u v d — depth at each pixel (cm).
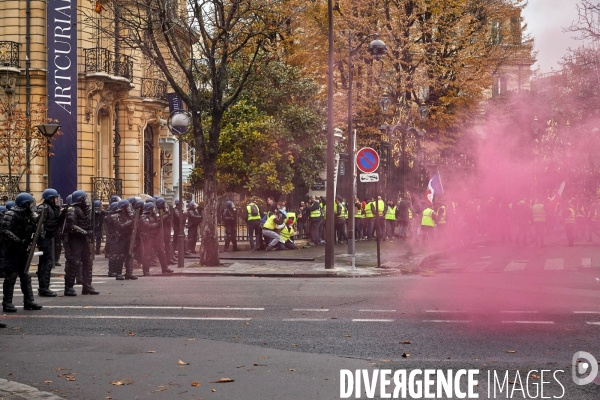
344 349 882
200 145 2125
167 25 2133
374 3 3866
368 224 3234
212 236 2119
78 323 1095
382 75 3838
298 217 2998
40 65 3103
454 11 3909
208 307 1239
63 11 3030
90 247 1463
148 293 1452
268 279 1772
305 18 3603
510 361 807
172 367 792
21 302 1377
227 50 2120
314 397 665
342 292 1429
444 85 4056
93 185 3206
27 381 736
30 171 2892
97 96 3259
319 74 3862
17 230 1230
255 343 927
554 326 1027
